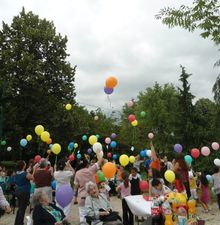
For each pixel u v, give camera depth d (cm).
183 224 643
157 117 4147
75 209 1348
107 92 935
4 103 2748
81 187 842
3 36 2911
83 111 4081
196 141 2611
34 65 2775
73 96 3127
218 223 1069
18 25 2928
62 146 2950
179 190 782
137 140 4272
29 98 2819
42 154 2945
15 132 2764
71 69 3097
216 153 2261
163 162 1299
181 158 905
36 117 2848
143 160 1825
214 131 2478
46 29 3005
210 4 532
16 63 2742
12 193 1305
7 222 1123
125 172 1024
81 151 3322
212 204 1487
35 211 596
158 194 773
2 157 3412
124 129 4494
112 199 1688
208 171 2245
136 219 941
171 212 648
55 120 2838
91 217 669
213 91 1830
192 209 663
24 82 2792
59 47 3033
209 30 550
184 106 2745
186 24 544
